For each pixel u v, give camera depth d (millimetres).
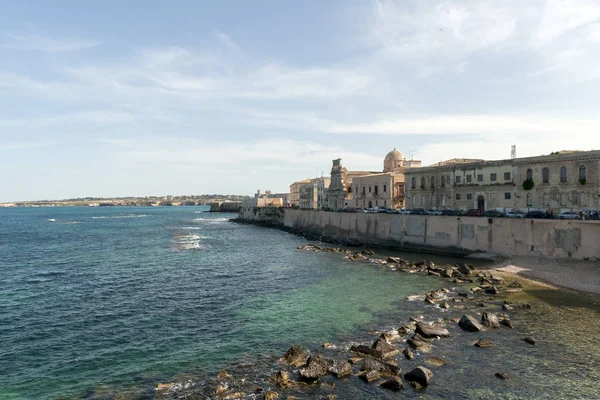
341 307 34781
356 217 85875
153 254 69812
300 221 118188
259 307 35375
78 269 55156
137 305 36531
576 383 20672
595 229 46281
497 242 56500
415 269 51031
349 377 21641
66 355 25531
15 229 133250
